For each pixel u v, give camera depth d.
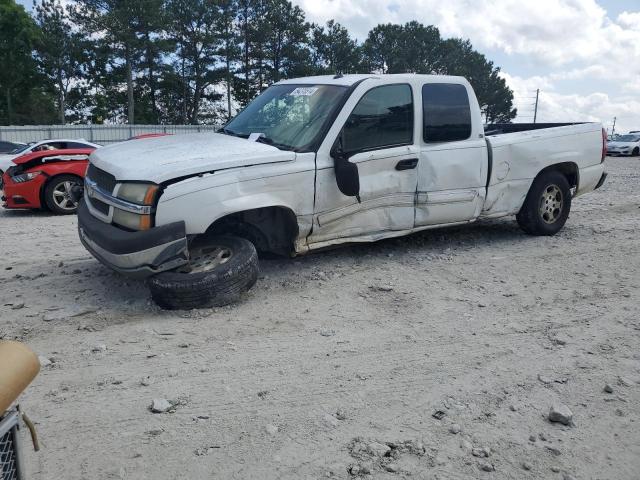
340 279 5.70
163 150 5.20
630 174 18.98
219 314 4.78
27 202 10.52
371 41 76.94
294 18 64.56
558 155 7.32
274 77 66.25
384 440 3.10
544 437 3.17
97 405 3.40
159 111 68.25
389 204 5.97
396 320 4.75
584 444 3.13
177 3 61.25
